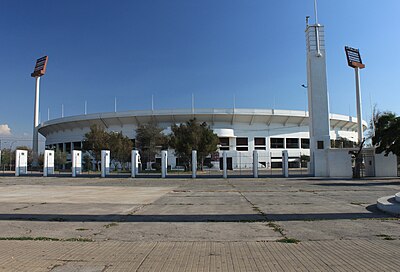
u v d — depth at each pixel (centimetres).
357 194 1925
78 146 8656
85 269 592
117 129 8225
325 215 1186
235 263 624
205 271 579
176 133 5644
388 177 3581
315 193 2008
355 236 846
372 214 1202
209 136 5431
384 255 667
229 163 7319
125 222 1080
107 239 840
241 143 7988
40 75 8319
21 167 4662
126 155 6159
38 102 8256
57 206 1493
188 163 5753
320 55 3981
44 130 9706
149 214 1248
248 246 757
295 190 2233
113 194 2069
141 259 655
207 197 1850
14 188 2586
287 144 8281
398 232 891
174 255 684
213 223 1051
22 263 629
